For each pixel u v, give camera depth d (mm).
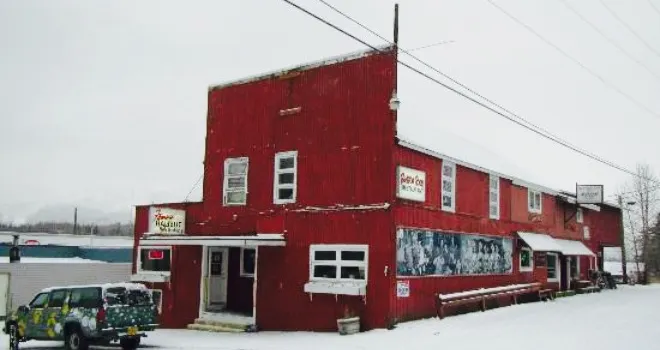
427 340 17344
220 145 25406
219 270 25500
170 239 24078
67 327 18016
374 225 20500
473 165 25672
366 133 21188
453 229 24078
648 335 17562
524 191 31172
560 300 30578
